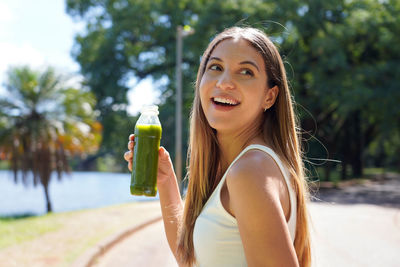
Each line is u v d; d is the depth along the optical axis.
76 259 5.73
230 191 1.18
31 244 6.76
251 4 23.27
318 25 23.31
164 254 6.72
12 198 29.02
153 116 1.64
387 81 22.56
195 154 1.70
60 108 18.75
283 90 1.48
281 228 1.07
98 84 28.67
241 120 1.41
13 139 17.88
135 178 1.61
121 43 28.58
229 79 1.38
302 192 1.45
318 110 27.09
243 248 1.21
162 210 1.85
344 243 7.31
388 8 24.44
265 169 1.16
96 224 9.25
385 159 58.22
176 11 26.80
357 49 25.20
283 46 22.72
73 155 19.83
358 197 17.45
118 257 6.50
